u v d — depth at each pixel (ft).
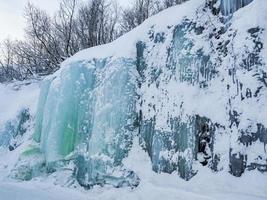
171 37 30.53
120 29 78.84
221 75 26.23
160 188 24.68
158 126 28.43
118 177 28.27
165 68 30.17
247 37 24.25
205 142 25.23
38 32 76.89
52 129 35.94
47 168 35.42
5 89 64.69
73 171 33.01
